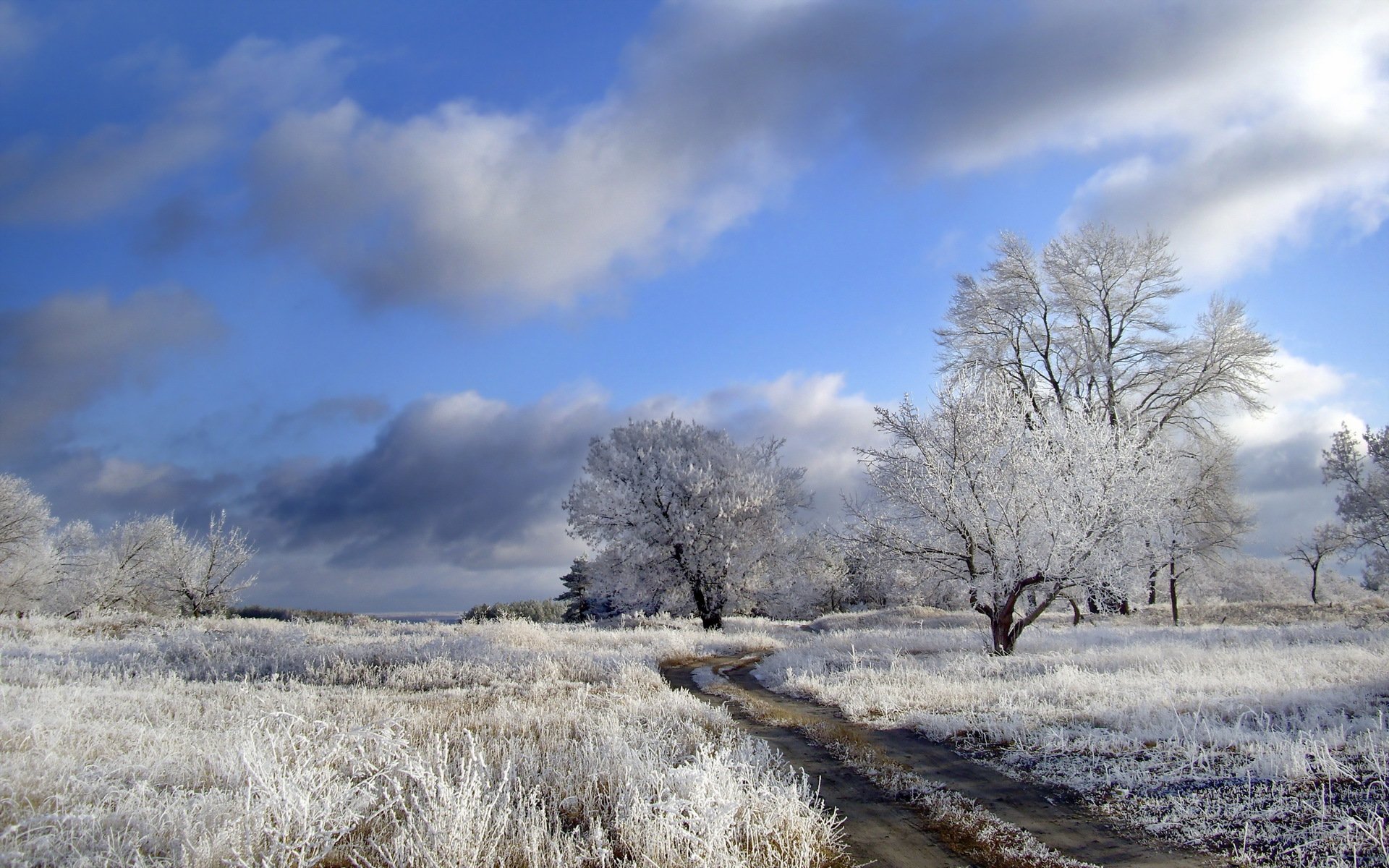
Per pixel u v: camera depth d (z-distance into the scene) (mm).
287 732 7109
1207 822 6586
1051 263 36094
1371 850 5668
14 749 6750
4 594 33125
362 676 16125
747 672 19141
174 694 11773
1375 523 36344
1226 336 33375
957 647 21516
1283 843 5984
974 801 7613
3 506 32031
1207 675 13438
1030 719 10617
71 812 5082
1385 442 35906
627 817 6090
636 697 12969
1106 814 7066
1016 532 19469
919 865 5938
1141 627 27281
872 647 21859
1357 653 15109
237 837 4898
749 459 39531
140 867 4320
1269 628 23406
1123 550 19984
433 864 4902
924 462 21031
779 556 37688
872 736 10680
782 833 6086
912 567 21516
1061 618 33625
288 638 21562
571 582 58812
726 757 7770
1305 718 9891
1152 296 35469
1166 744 8789
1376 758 7531
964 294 37312
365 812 6094
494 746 8172
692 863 5211
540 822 5941
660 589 38156
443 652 18469
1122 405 34250
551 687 14461
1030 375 35406
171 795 5984
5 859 4410
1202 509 34406
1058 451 20703
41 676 12898
